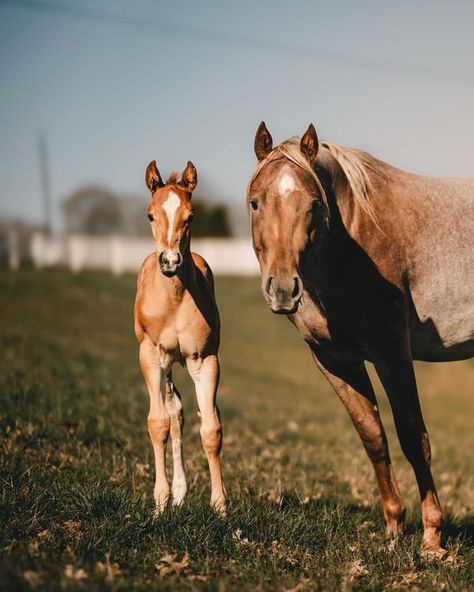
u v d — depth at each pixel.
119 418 9.32
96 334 22.27
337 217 5.67
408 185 6.05
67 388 10.76
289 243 5.03
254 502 6.20
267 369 21.84
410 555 5.25
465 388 22.56
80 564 4.45
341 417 14.76
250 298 31.38
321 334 5.88
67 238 40.09
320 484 7.93
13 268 34.59
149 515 5.22
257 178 5.38
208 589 4.28
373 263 5.70
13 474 5.85
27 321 22.69
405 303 5.79
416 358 6.32
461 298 6.00
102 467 6.90
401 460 11.03
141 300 5.86
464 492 9.02
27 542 4.73
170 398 6.10
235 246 40.03
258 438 10.48
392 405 5.73
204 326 5.82
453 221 6.00
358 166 5.82
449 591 4.82
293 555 5.11
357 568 4.93
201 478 7.14
